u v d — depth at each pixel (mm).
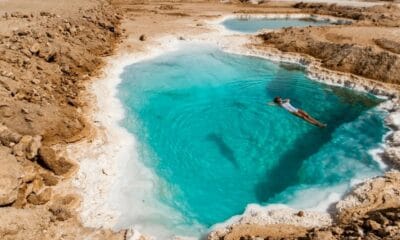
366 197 19188
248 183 21906
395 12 57562
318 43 39438
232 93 32750
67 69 30438
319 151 24875
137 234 17141
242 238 16453
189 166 23109
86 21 40531
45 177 19375
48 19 36656
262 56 40625
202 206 19906
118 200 19469
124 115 27828
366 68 34469
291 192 20984
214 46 43562
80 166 21172
